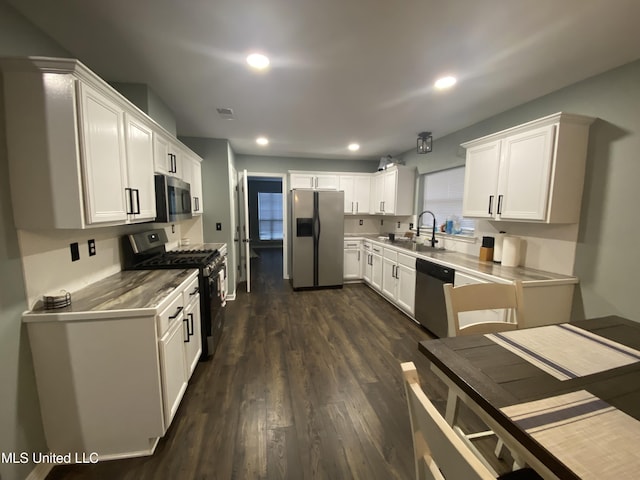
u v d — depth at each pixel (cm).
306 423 173
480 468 43
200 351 234
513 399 81
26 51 139
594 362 101
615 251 188
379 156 516
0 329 120
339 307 380
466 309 141
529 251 247
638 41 158
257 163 510
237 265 493
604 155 193
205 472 141
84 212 135
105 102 149
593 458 62
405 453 153
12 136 125
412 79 208
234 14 139
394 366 237
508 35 155
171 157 256
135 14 139
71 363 140
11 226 126
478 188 262
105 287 177
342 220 465
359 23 146
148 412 149
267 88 223
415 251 341
